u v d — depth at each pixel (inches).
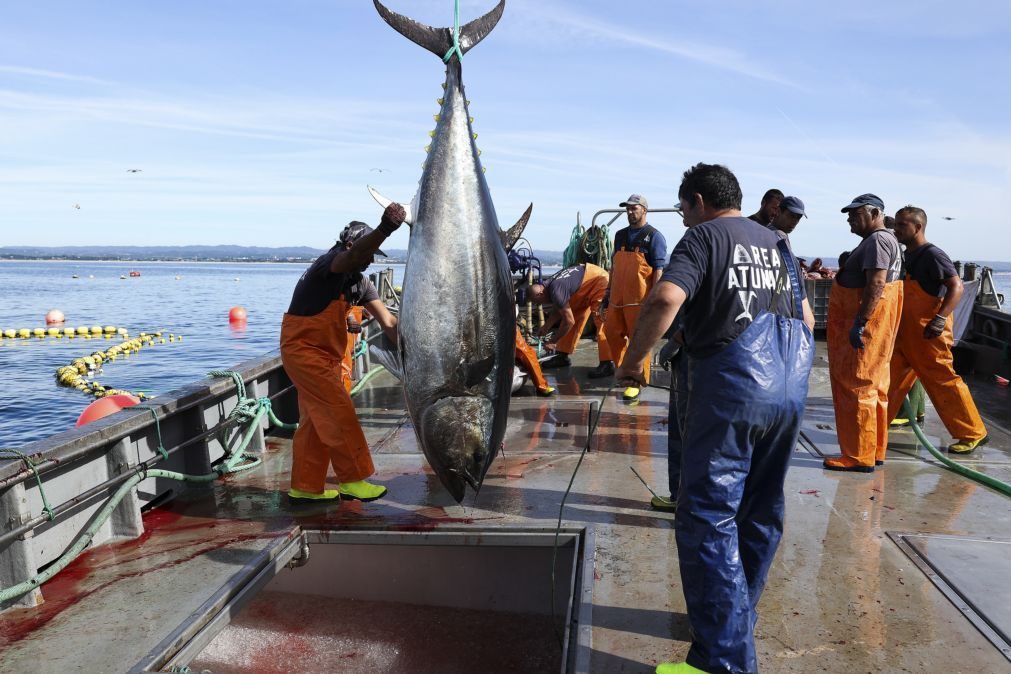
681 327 94.6
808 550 123.5
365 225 141.7
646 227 248.4
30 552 110.4
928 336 177.8
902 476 163.6
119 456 135.5
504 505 145.9
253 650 133.1
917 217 180.2
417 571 144.9
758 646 94.5
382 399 247.4
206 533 135.3
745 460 87.7
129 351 946.1
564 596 140.4
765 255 89.9
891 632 97.3
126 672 91.7
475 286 115.7
